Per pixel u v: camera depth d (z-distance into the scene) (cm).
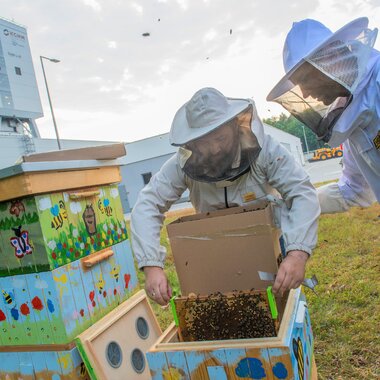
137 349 217
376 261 407
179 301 158
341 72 174
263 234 162
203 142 163
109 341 200
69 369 183
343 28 169
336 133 188
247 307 148
